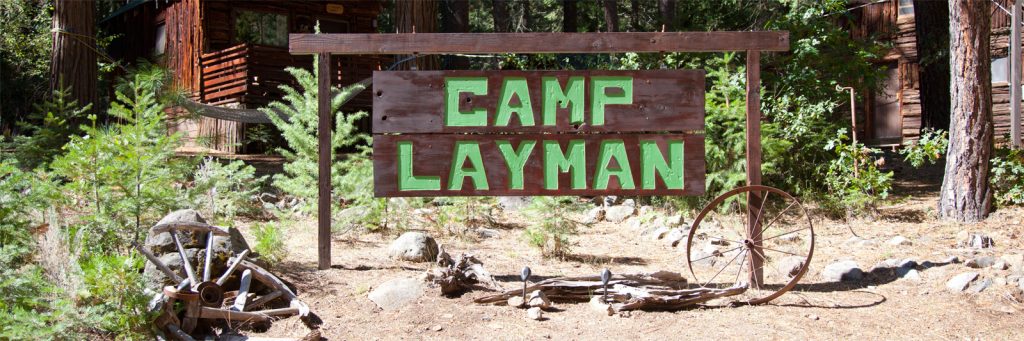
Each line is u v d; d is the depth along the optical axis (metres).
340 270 5.94
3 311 3.94
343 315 5.02
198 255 5.10
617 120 5.72
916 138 18.11
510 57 13.34
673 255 6.98
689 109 5.71
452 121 5.76
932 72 15.19
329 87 5.94
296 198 9.57
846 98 10.66
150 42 20.23
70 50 12.43
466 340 4.65
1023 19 15.27
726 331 4.82
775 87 10.21
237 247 5.32
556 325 4.91
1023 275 5.68
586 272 6.21
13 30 21.09
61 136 9.45
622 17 28.77
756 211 5.71
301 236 7.39
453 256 6.53
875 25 18.75
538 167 5.75
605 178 5.73
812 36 10.41
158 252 5.10
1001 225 7.90
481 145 5.76
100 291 4.40
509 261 6.55
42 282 4.41
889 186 8.99
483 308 5.18
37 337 3.94
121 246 5.77
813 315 5.12
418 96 5.77
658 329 4.86
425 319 4.96
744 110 8.85
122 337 4.38
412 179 5.77
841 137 9.30
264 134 16.47
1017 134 8.84
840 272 6.05
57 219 5.71
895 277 6.04
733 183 8.66
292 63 17.17
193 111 10.63
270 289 5.26
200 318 4.69
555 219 6.72
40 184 5.45
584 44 5.70
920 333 4.82
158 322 4.50
